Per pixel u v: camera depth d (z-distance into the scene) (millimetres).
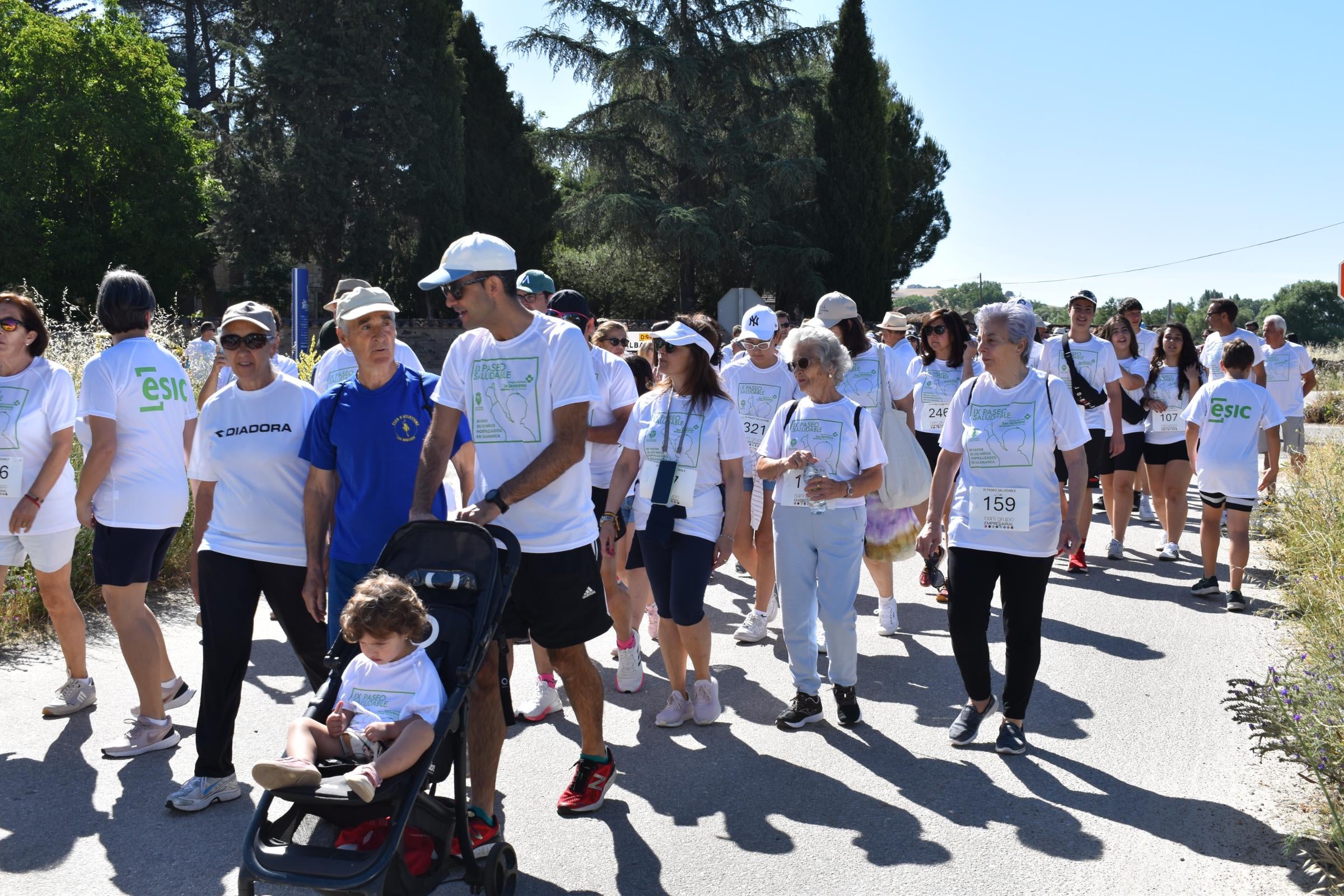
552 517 4027
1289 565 8203
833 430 5230
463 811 3404
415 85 37531
